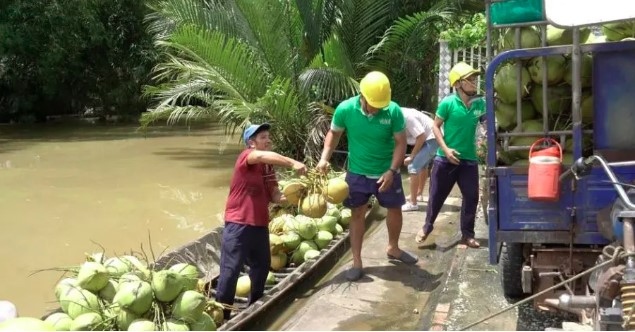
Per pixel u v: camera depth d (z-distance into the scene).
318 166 6.26
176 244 8.63
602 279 3.53
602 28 5.07
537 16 4.65
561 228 4.69
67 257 8.08
